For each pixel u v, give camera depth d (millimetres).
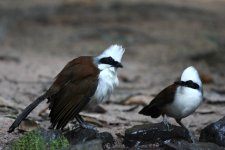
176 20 29438
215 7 35312
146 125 9883
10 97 13586
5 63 19328
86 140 9227
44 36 26109
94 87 8898
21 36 26094
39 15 30594
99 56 9195
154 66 20281
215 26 28547
